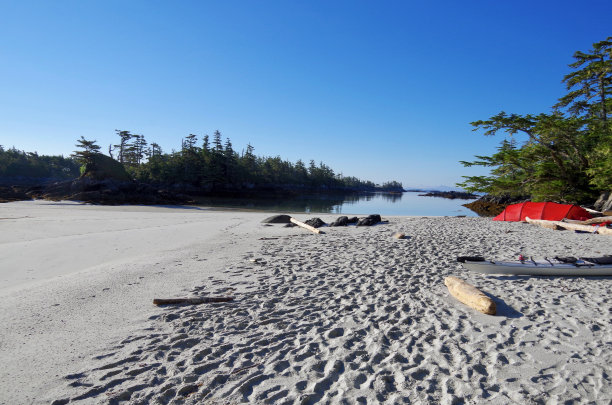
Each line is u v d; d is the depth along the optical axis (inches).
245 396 126.8
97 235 521.0
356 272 310.7
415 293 250.7
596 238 494.3
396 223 737.6
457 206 2009.1
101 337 174.2
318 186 5610.2
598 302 228.4
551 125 885.8
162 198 1769.2
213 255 387.5
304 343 170.6
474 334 180.5
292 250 419.5
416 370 144.4
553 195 1039.6
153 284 267.7
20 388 128.6
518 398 125.2
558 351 161.2
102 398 123.3
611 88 970.7
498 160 1095.0
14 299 227.5
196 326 190.2
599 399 124.4
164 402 122.7
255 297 240.1
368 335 179.8
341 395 127.3
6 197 1523.1
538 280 283.1
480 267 305.7
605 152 786.8
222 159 3575.3
